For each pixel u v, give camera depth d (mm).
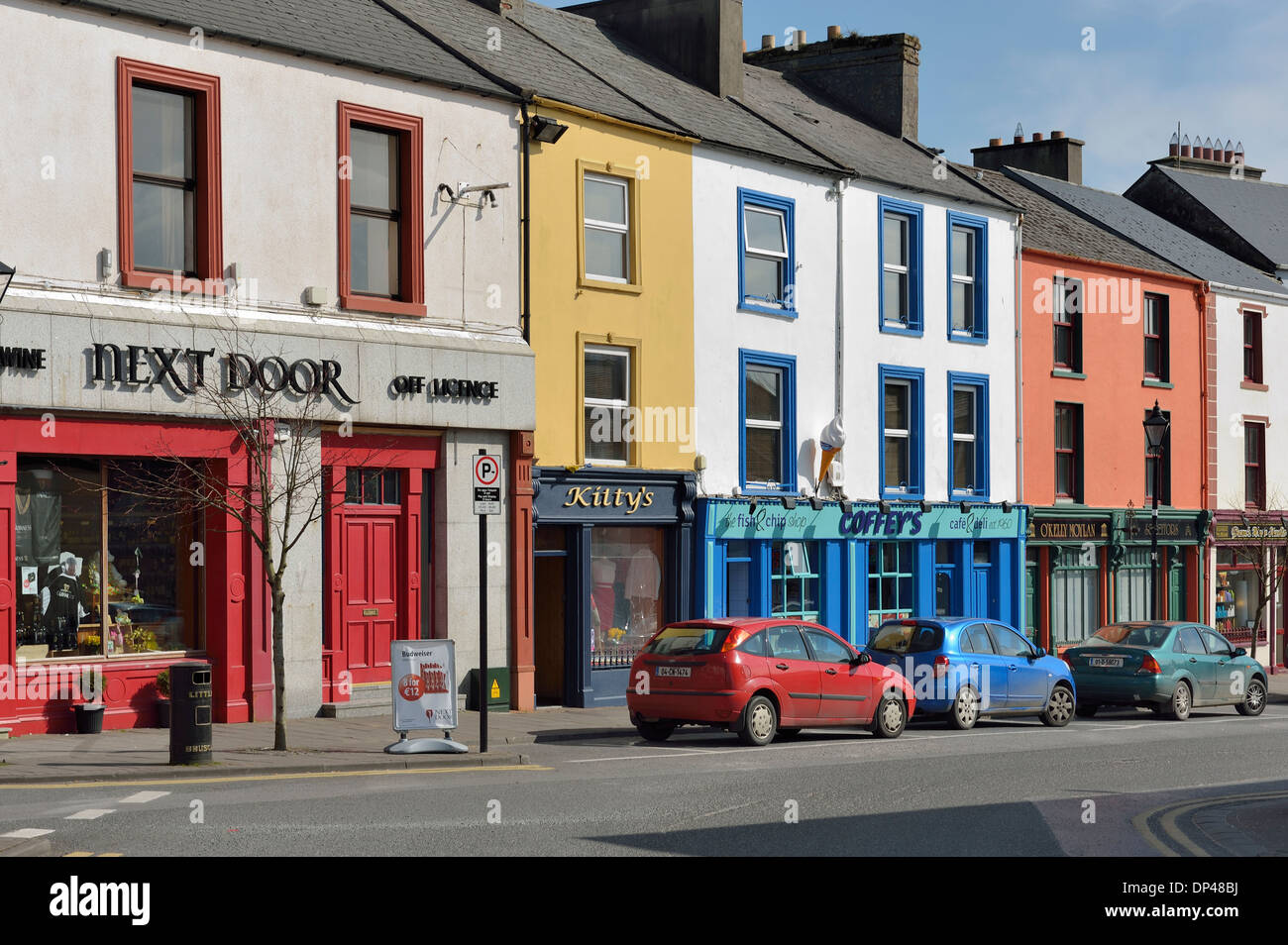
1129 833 11875
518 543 22062
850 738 20156
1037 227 34844
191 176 18719
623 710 22891
